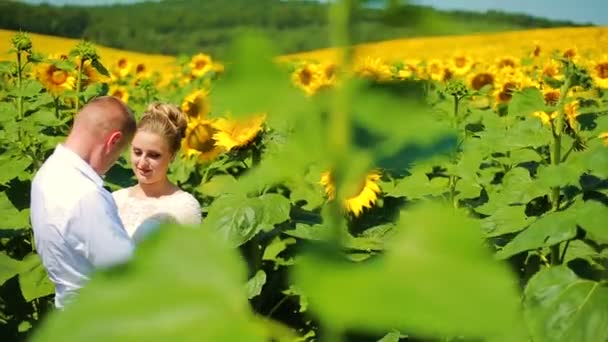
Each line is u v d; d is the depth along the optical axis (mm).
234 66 356
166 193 4668
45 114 6066
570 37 19578
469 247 319
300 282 327
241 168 5922
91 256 3613
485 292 306
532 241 2574
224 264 339
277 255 4895
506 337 300
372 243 3975
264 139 4402
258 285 4379
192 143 4883
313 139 384
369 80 384
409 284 310
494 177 5668
